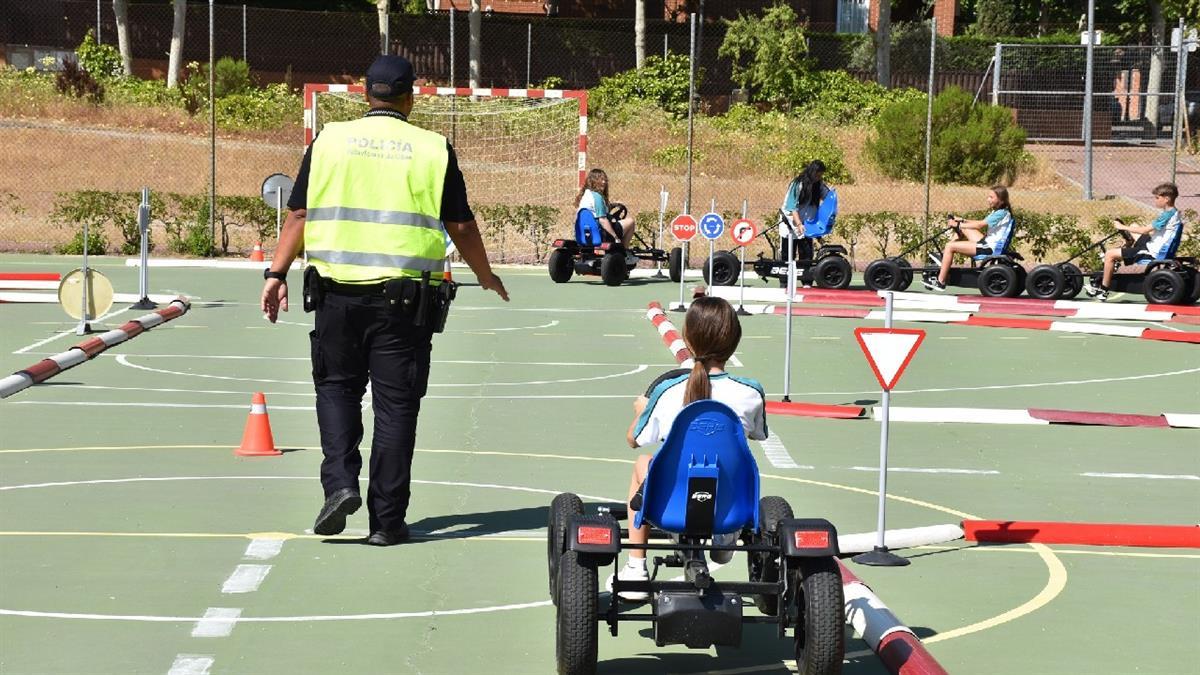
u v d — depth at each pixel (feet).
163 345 60.70
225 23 185.57
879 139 140.77
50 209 113.50
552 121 136.77
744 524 22.17
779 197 123.44
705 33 185.68
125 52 171.32
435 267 29.14
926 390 53.06
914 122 138.51
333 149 28.81
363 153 28.78
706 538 22.48
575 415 45.98
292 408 46.34
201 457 38.37
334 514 28.76
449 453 39.68
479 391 50.55
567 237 112.27
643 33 170.60
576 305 79.05
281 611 24.91
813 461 39.73
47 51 177.68
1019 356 62.80
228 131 143.84
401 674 21.76
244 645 22.99
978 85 184.75
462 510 32.99
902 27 189.78
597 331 68.28
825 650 20.86
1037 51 185.16
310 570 27.61
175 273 92.27
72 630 23.61
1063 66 184.75
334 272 28.71
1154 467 40.09
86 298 62.23
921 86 185.37
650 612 25.46
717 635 21.11
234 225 111.14
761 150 138.72
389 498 29.55
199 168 126.93
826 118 159.63
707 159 135.13
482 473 37.06
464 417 45.34
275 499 33.58
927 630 24.86
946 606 26.43
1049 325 72.38
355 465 29.35
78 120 143.74
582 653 20.92
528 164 132.05
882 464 29.78
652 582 21.52
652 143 138.72
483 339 64.64
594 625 20.95
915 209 121.60
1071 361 61.62
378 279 28.68
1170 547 31.35
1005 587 27.78
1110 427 46.29
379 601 25.66
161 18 183.73
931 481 37.63
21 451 38.75
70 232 107.34
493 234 108.99
